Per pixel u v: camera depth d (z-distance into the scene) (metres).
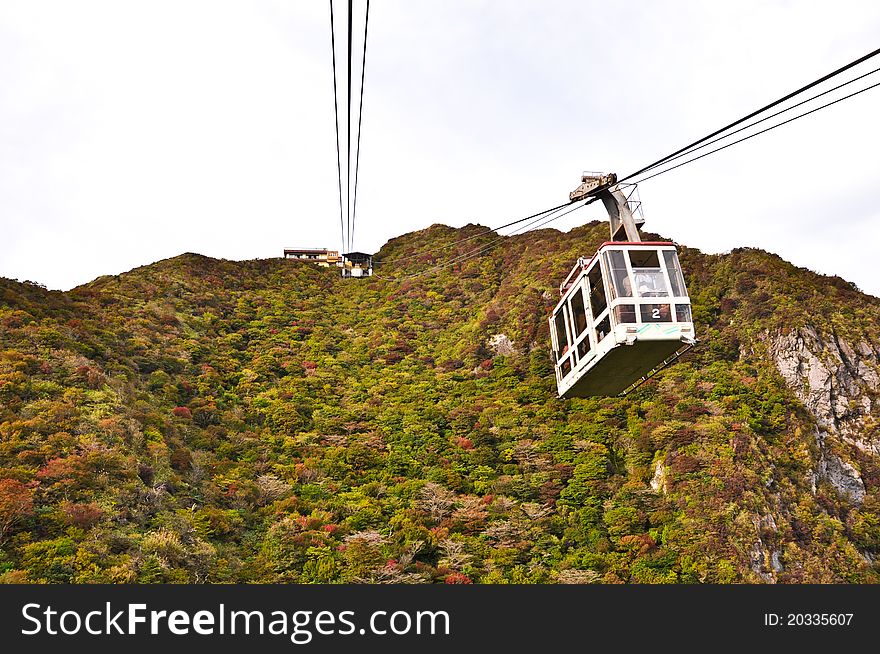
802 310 71.38
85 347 59.12
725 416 60.66
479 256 110.94
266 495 50.41
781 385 65.00
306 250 129.38
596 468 56.50
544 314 80.62
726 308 76.19
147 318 75.56
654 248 25.28
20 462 40.59
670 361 26.05
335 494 52.25
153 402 57.44
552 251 100.19
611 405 65.62
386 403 68.88
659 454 58.09
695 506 52.03
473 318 90.00
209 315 84.38
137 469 44.75
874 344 69.31
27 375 50.47
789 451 58.31
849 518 55.06
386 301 101.38
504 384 71.62
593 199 28.27
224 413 61.41
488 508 51.72
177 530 41.41
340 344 86.00
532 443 60.88
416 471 56.47
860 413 63.38
